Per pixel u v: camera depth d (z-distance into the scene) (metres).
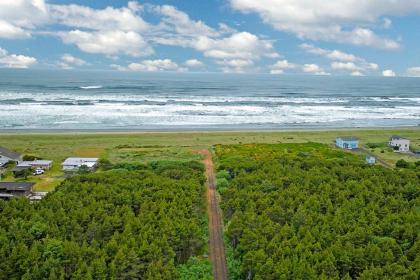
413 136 184.88
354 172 105.50
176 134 175.00
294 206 82.00
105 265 59.53
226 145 152.12
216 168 123.12
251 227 72.19
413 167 127.06
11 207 78.69
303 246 64.06
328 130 195.12
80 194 85.31
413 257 65.69
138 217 74.06
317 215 76.75
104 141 158.12
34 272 58.22
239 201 83.44
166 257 64.19
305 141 167.25
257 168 112.00
